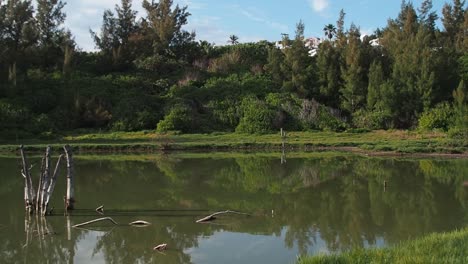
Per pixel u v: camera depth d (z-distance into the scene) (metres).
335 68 50.62
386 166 25.64
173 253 10.44
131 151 34.19
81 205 15.52
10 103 42.69
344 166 25.77
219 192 18.08
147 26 59.66
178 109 44.62
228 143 36.12
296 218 13.76
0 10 48.22
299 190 18.50
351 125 45.22
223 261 9.85
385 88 44.22
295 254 10.27
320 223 13.13
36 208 14.27
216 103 47.81
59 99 46.06
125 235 11.93
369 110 46.44
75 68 53.81
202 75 54.44
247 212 14.56
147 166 25.86
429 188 18.56
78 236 11.85
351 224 12.98
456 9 63.75
